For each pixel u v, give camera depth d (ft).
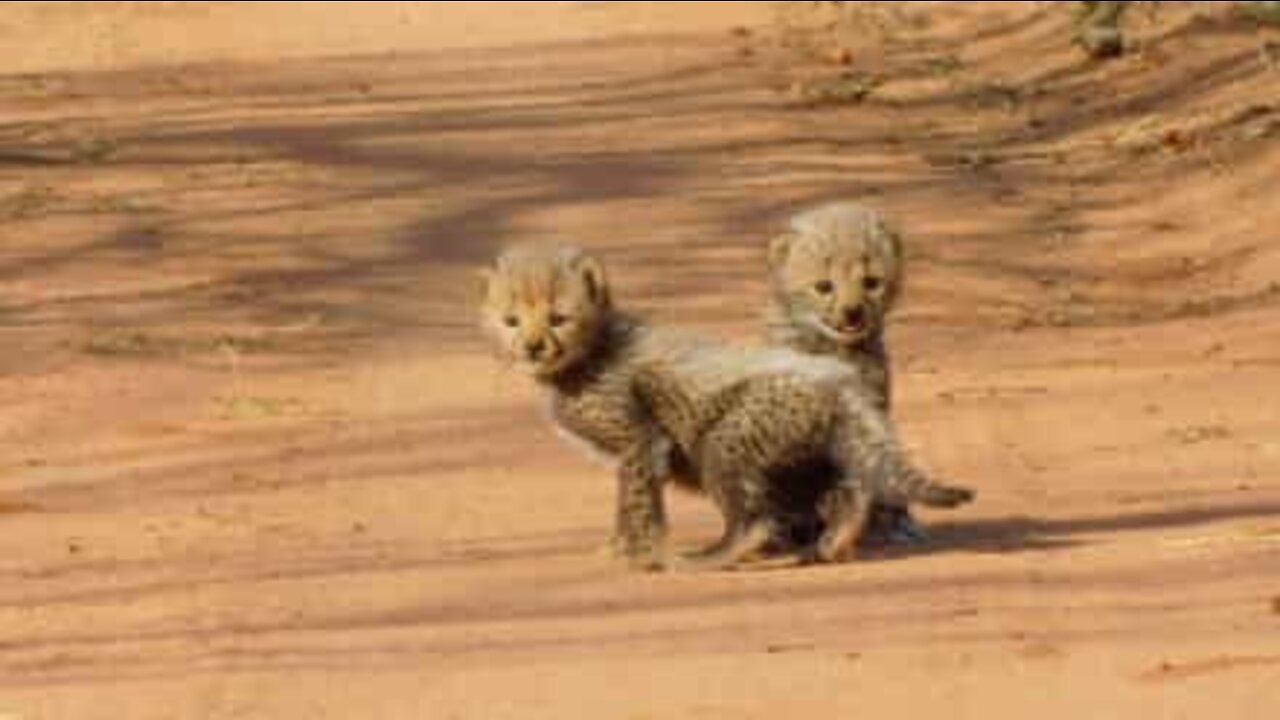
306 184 81.41
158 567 46.32
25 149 86.22
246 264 71.72
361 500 50.85
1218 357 62.13
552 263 44.75
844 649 39.83
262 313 66.80
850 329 45.52
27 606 44.11
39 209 77.05
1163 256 73.72
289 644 41.37
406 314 66.85
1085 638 40.06
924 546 45.91
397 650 40.83
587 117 93.30
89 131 89.97
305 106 95.20
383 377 60.80
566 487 51.37
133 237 74.28
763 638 40.60
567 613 42.45
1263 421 55.52
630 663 39.63
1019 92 96.48
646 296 68.85
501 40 109.29
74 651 41.50
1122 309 68.28
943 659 39.19
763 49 106.93
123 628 42.65
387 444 55.01
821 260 45.60
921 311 67.56
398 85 99.66
